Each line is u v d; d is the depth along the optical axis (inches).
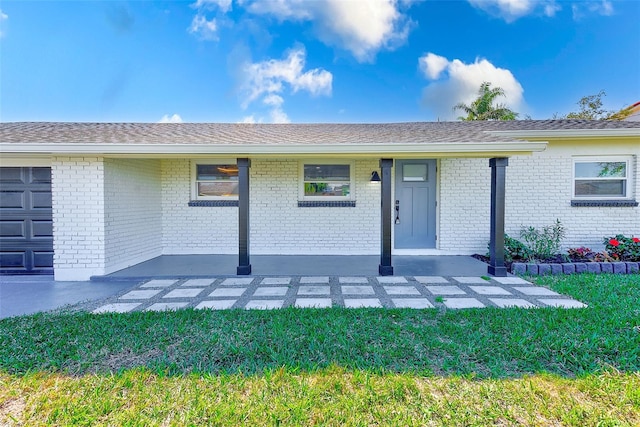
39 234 235.9
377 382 96.1
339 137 254.5
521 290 189.6
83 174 225.6
